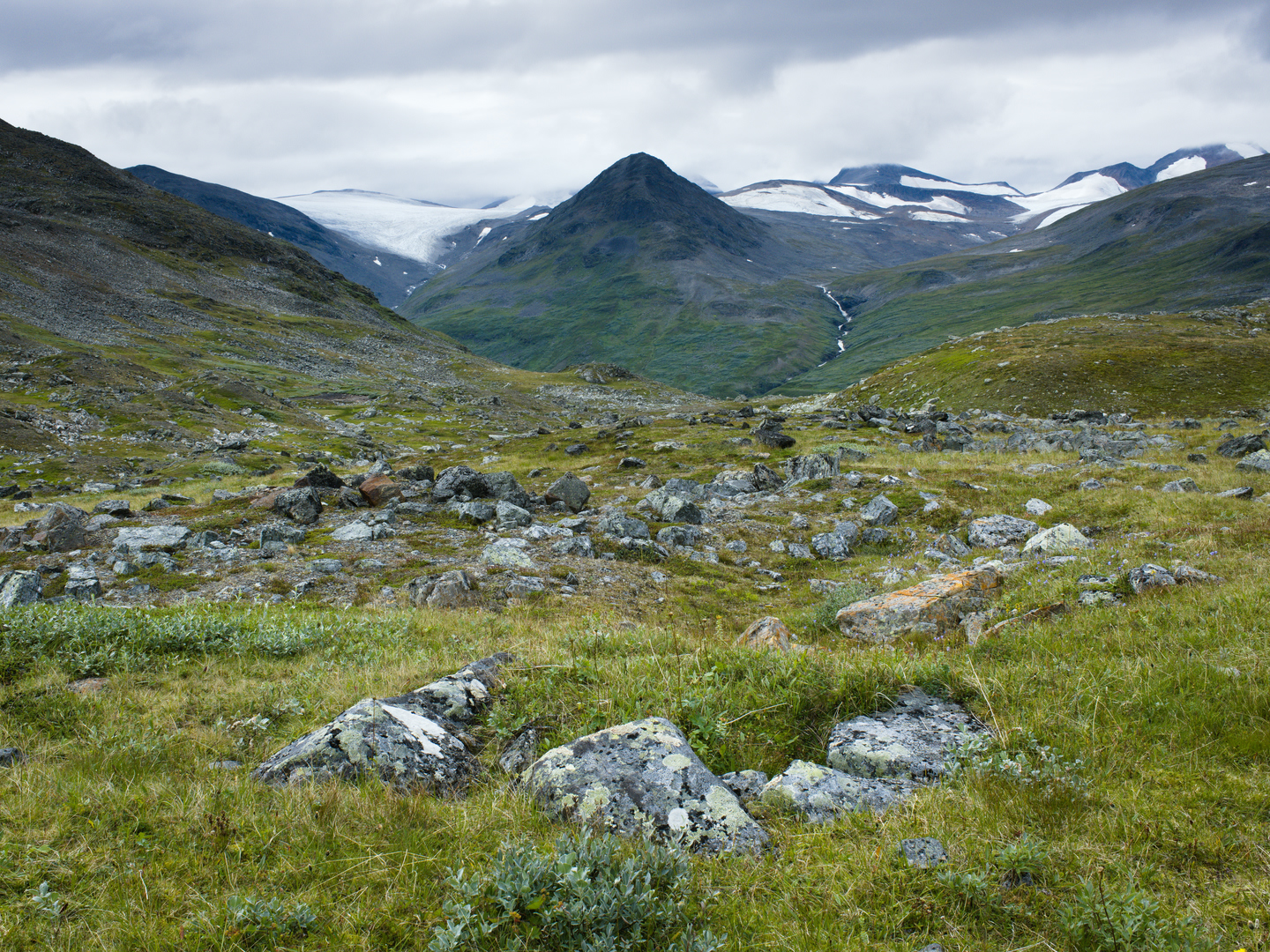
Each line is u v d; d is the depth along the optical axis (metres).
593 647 9.27
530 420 113.06
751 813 5.13
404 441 85.62
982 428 56.00
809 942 3.64
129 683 9.52
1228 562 11.73
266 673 10.31
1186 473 26.66
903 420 56.78
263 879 4.30
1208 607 8.54
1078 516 22.61
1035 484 27.89
